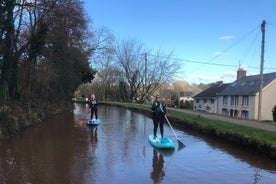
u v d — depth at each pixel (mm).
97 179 8906
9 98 22781
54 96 39375
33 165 10422
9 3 18594
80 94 97500
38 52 25156
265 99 50625
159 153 12703
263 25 30141
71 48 31656
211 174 9695
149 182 8734
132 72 69312
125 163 10867
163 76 68938
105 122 26031
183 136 17844
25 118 21203
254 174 9773
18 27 21062
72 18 24953
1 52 19047
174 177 9281
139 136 17438
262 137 13086
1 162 10836
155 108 14914
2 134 16359
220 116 28234
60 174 9359
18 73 25047
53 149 13258
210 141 16016
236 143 14461
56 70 33781
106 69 79500
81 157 11719
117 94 77938
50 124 23531
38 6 22234
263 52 30812
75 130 19984
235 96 57312
